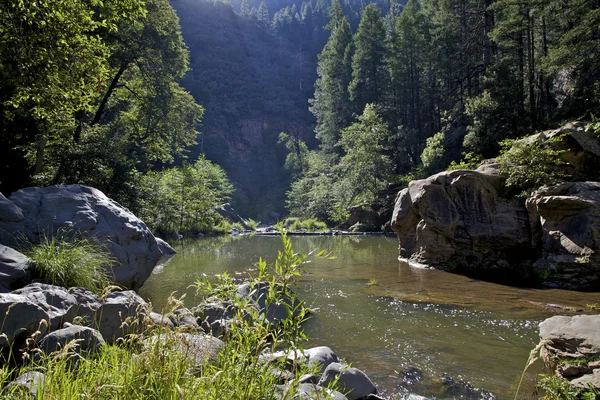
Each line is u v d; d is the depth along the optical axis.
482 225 11.14
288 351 2.20
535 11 21.84
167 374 1.97
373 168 29.23
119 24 20.23
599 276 8.68
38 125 14.52
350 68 47.19
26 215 6.69
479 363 4.80
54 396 1.89
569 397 3.52
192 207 28.23
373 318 6.67
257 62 96.00
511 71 24.69
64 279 5.34
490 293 8.41
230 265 12.28
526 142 12.02
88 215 7.14
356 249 17.41
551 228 9.70
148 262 7.82
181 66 26.19
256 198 66.12
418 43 39.19
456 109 31.23
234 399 1.88
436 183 12.16
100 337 3.40
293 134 81.44
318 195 36.06
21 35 8.19
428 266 12.01
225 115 79.06
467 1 34.06
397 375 4.48
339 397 3.29
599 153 11.15
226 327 2.36
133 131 25.03
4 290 4.70
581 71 19.09
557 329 4.67
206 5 100.50
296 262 2.26
